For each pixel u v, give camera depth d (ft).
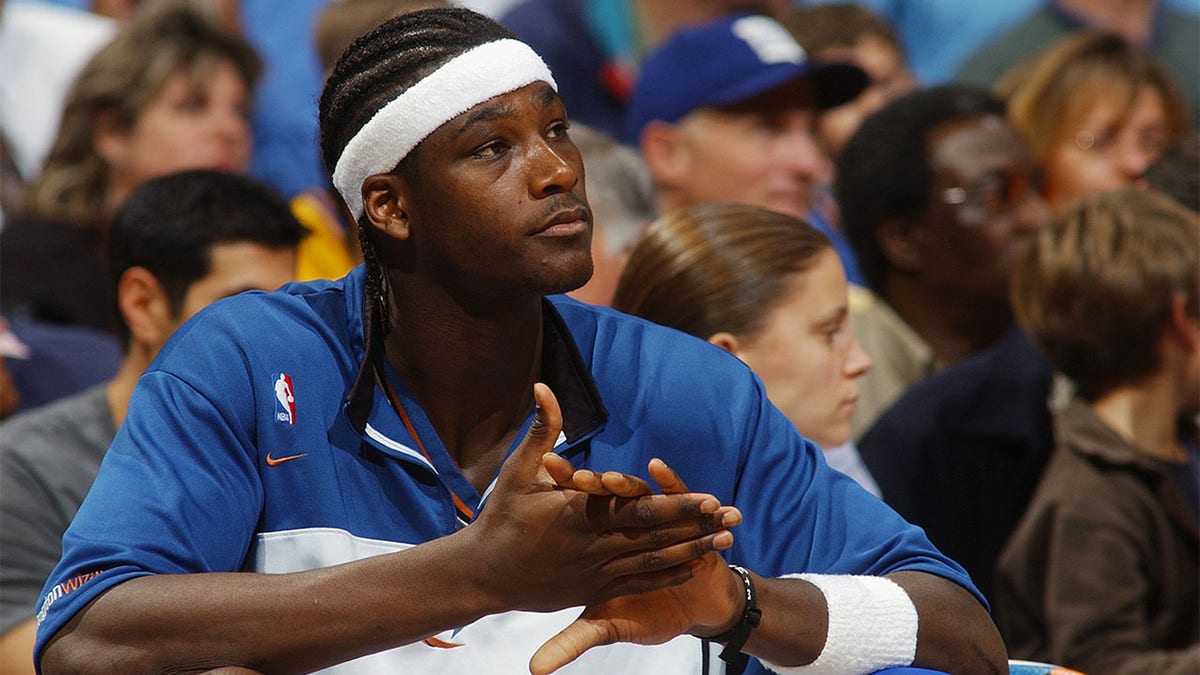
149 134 52.80
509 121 19.20
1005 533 38.29
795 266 28.86
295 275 36.65
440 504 20.61
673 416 21.65
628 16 63.36
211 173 36.35
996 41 71.10
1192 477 36.60
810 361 28.78
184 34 54.34
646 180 41.47
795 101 51.01
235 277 35.09
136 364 35.24
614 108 62.95
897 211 44.19
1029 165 44.32
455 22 19.72
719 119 50.72
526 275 19.26
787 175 50.83
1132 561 33.60
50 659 18.53
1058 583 33.60
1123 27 71.10
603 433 21.38
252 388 20.43
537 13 62.90
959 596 20.93
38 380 43.37
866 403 42.91
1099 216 36.55
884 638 19.90
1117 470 34.40
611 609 18.47
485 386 20.75
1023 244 42.73
